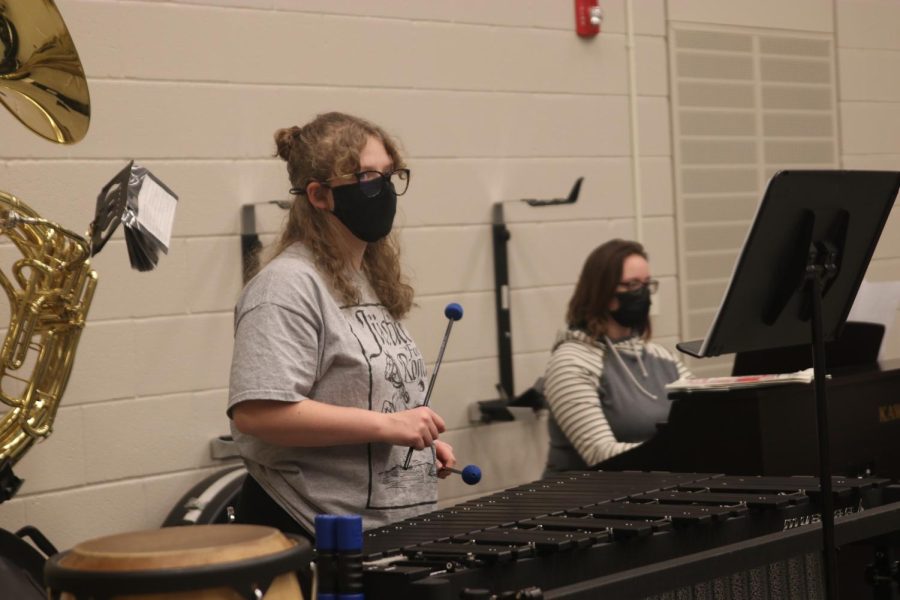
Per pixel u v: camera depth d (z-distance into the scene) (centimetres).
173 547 142
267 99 346
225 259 337
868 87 520
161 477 324
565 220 416
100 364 313
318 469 211
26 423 261
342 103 362
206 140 333
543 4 411
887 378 290
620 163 431
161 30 325
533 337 406
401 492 218
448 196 386
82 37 312
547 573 169
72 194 310
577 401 335
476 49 394
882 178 210
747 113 472
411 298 236
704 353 205
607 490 214
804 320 213
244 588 140
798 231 200
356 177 217
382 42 371
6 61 248
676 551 186
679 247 448
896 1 531
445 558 164
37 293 259
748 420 261
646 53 440
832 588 187
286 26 350
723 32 464
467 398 387
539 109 409
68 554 145
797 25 491
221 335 336
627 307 342
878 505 221
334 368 212
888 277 512
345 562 157
